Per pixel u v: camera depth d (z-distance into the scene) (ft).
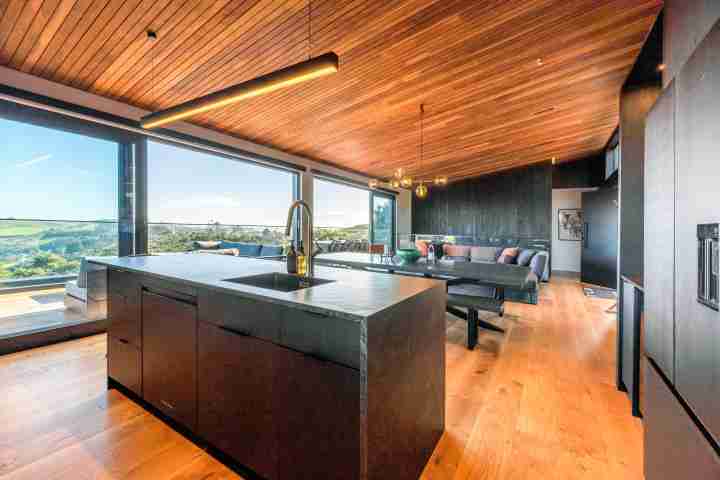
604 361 9.28
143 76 9.85
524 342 10.89
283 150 18.34
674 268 3.62
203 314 5.16
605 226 21.94
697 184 3.07
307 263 7.03
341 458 3.72
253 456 4.61
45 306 10.39
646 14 8.26
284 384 4.22
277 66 9.61
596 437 5.81
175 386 5.66
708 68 2.85
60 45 8.28
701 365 2.97
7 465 4.94
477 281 11.35
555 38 9.18
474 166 24.56
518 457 5.27
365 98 12.36
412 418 4.63
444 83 11.48
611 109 14.69
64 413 6.28
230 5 7.19
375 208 28.66
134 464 5.02
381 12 7.80
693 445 3.17
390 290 4.84
